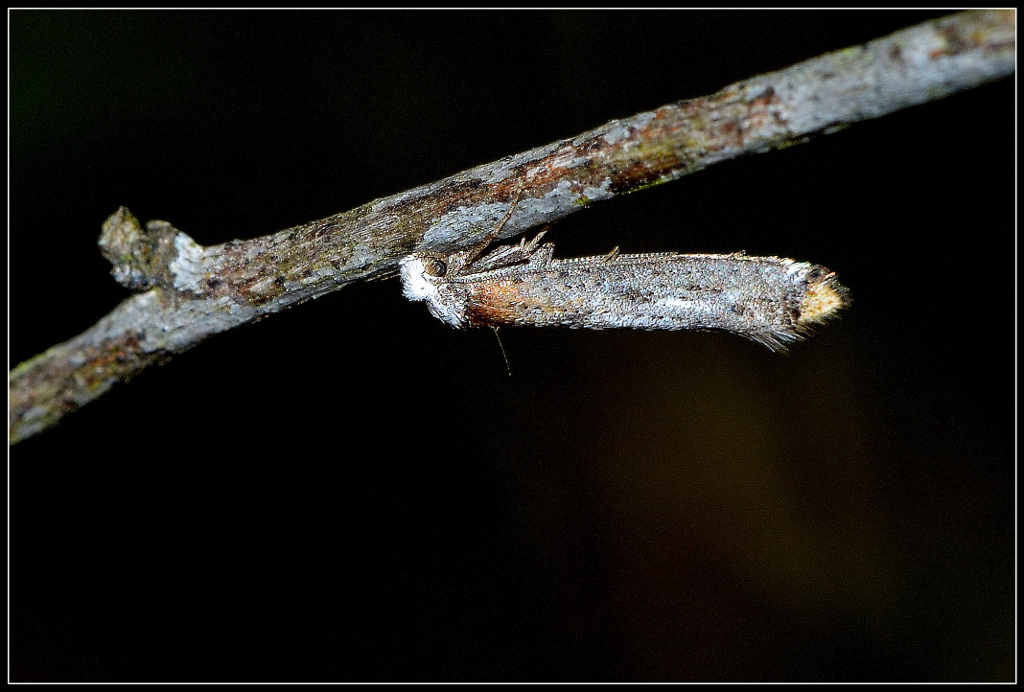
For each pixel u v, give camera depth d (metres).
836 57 0.08
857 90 0.08
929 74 0.08
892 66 0.08
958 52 0.08
